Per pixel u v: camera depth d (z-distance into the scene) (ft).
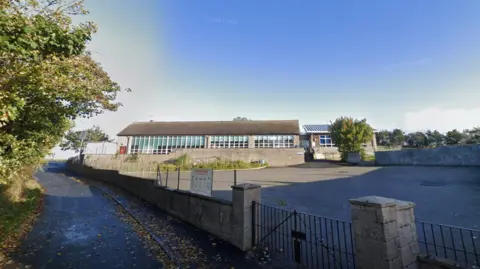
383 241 9.25
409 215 10.39
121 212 29.81
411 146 152.66
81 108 18.89
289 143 106.93
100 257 16.02
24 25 10.56
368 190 31.50
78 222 25.08
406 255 9.73
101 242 18.89
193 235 20.24
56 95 13.34
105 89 17.92
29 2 11.64
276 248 16.43
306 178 47.70
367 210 10.04
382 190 30.94
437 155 57.47
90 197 41.42
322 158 101.60
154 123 132.46
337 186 35.70
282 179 48.03
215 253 16.25
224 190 37.47
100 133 148.97
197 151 96.22
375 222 9.64
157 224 23.82
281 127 114.11
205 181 22.68
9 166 15.20
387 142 171.53
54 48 12.44
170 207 28.35
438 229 16.57
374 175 46.26
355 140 82.79
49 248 17.62
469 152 50.70
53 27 12.13
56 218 26.76
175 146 113.80
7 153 14.37
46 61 11.57
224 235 18.74
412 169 51.78
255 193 17.83
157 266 14.65
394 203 9.86
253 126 118.52
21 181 33.58
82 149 107.76
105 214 28.81
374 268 9.50
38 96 12.87
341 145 84.89
